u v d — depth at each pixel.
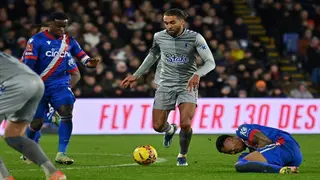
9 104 15.48
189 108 21.92
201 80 40.91
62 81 23.09
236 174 19.62
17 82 15.43
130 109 37.69
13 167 22.00
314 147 30.94
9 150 28.36
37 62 22.84
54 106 23.20
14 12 44.16
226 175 19.47
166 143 24.84
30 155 15.84
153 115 22.50
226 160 24.52
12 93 15.45
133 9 47.69
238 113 38.12
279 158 19.61
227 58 43.38
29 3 44.66
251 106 38.25
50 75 22.89
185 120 21.89
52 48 22.78
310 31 47.78
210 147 30.16
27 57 22.58
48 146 30.97
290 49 48.06
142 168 21.69
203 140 33.97
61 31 22.69
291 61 47.28
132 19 46.00
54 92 22.98
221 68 41.44
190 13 46.25
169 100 22.22
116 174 20.06
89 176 19.62
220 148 20.36
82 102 37.50
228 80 40.72
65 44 23.02
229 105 38.09
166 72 22.14
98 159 25.02
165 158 25.30
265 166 19.53
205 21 46.19
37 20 44.28
